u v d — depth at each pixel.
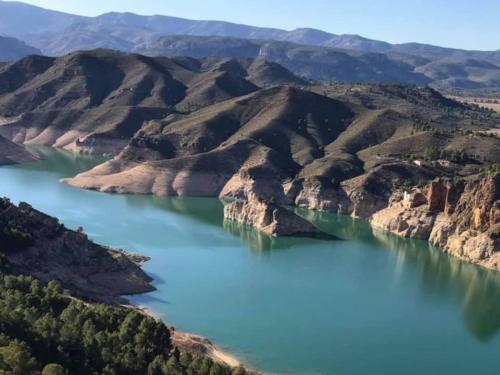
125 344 88.56
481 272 170.88
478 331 129.00
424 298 146.88
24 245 131.62
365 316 133.38
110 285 136.75
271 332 121.81
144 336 90.38
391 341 121.62
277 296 141.38
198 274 153.25
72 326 87.00
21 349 74.50
